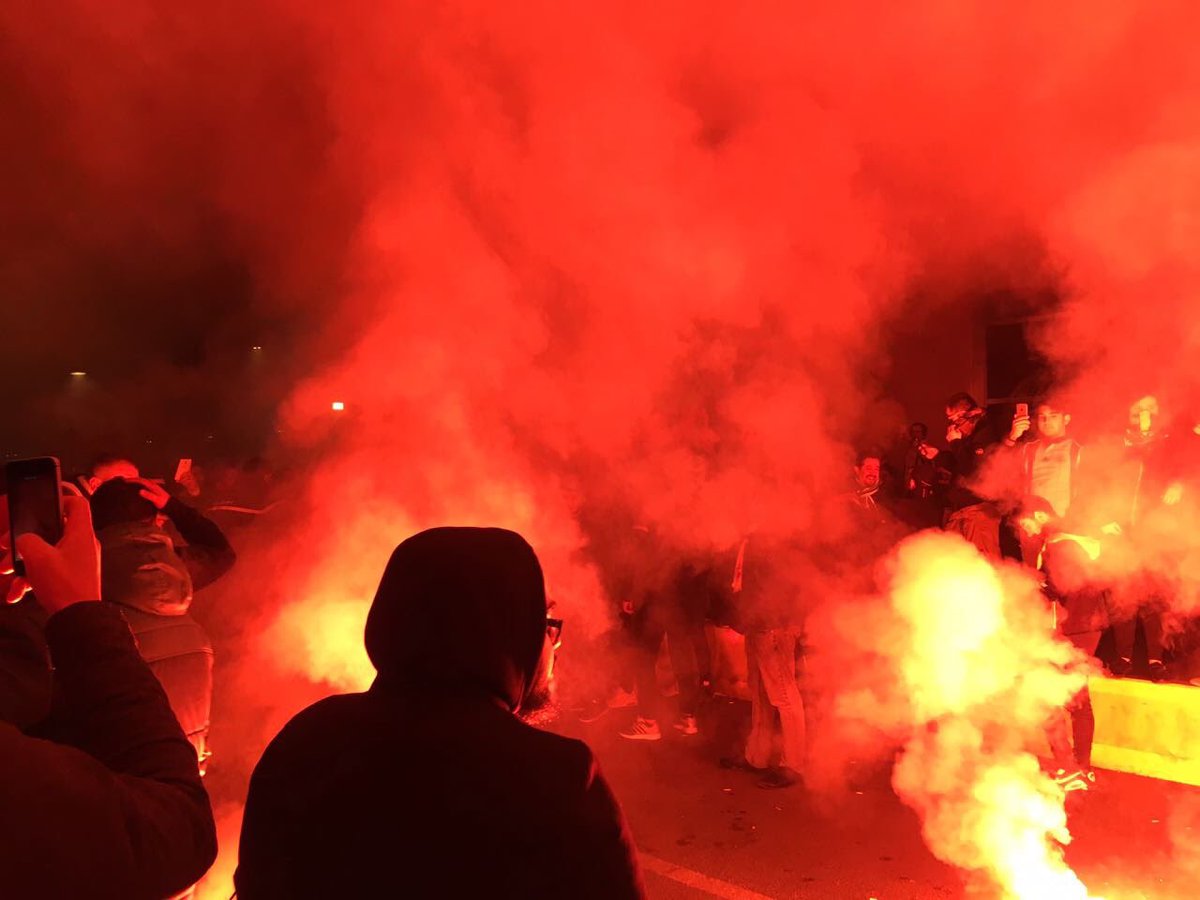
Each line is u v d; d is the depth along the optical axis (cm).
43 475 124
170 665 247
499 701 128
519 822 112
